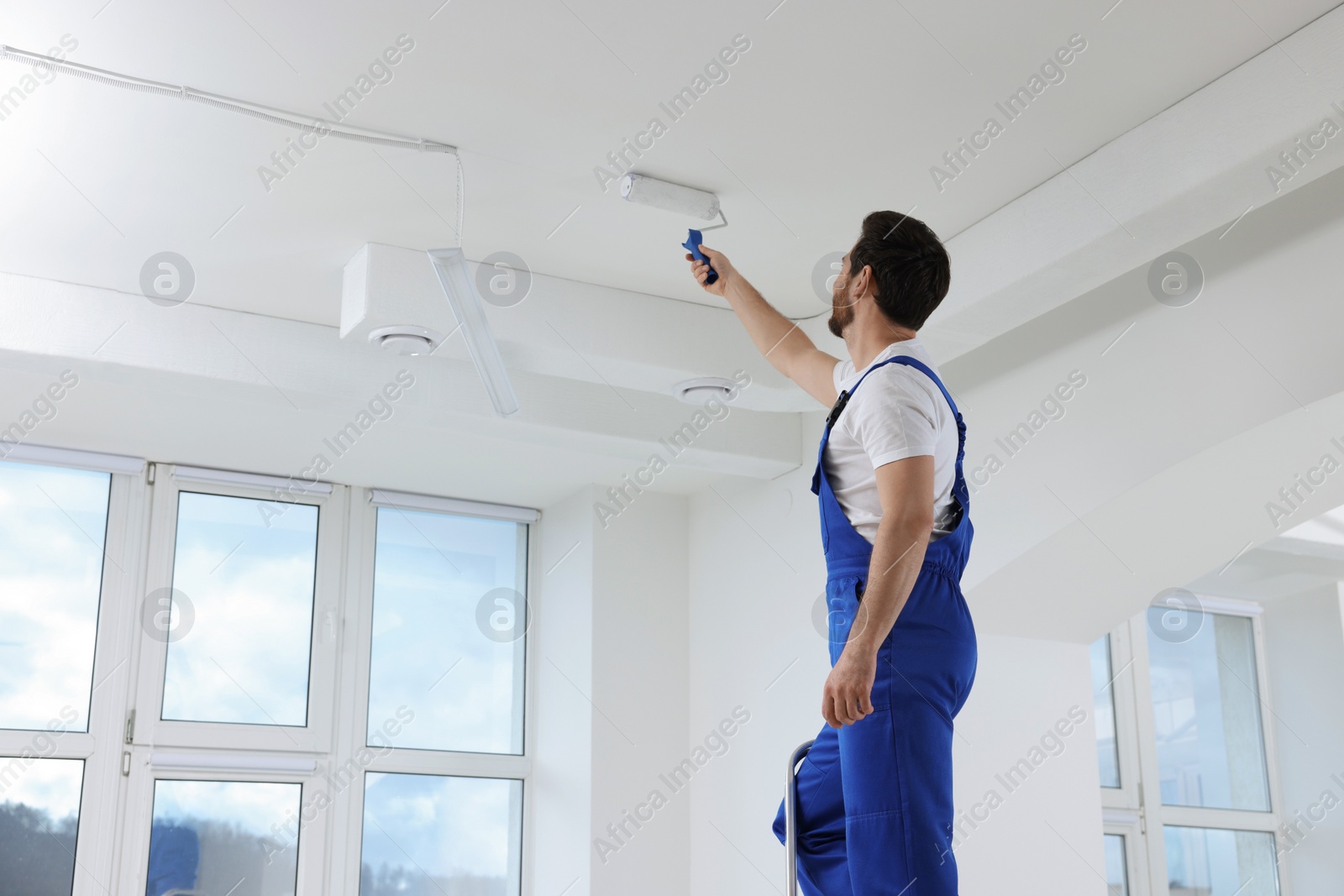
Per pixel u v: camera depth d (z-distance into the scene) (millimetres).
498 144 3395
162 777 5289
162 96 3129
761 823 5258
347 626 5812
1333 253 3223
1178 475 3654
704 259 2430
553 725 5992
